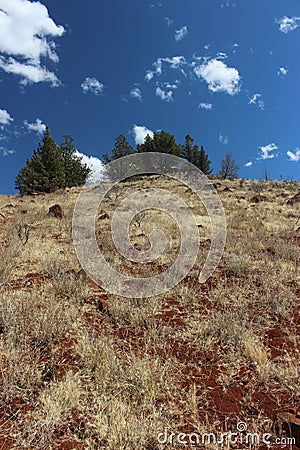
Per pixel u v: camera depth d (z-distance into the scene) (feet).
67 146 107.86
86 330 11.46
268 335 11.59
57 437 7.02
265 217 37.58
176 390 8.70
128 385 8.59
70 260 19.35
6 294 13.52
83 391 8.47
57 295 14.21
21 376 8.45
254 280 16.85
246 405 8.15
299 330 11.88
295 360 9.98
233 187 78.74
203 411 7.95
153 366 9.18
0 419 7.39
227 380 9.11
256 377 9.22
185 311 13.57
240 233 28.35
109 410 7.72
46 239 25.29
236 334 11.03
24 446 6.69
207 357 10.25
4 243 22.88
